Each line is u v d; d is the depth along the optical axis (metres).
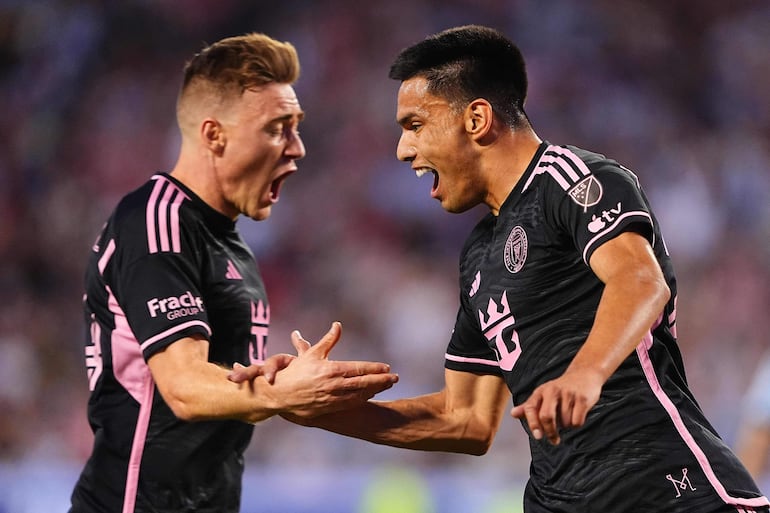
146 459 11.78
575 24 47.53
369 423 11.47
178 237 11.67
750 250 40.50
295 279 38.47
